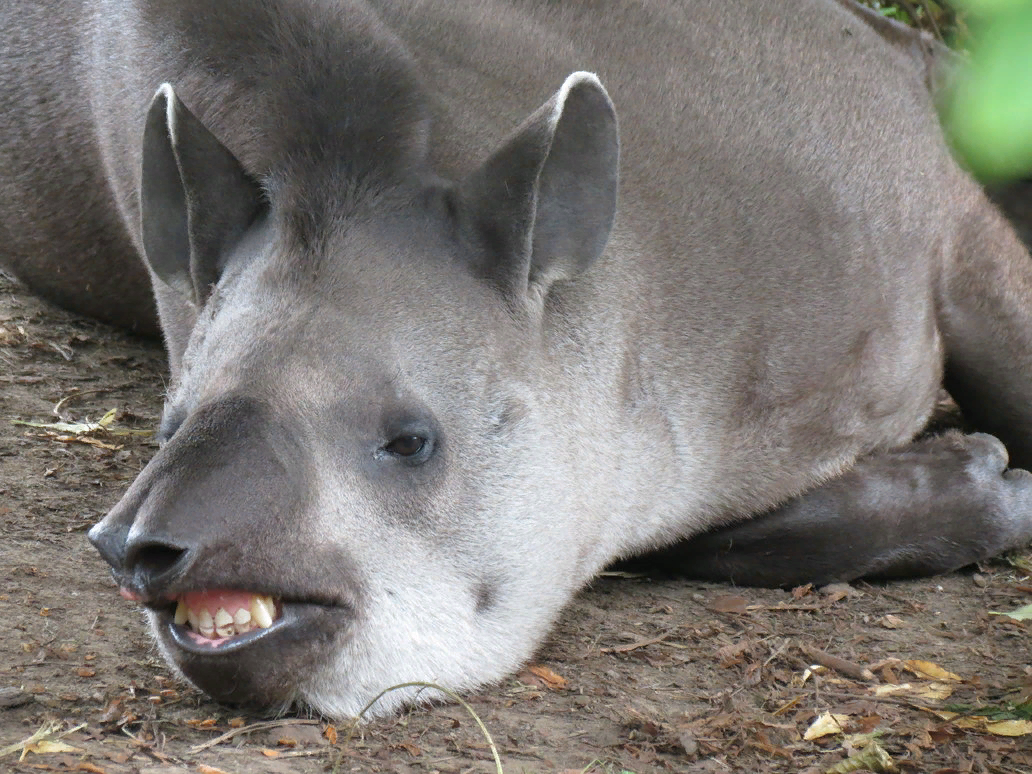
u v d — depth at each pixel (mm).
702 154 11047
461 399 8398
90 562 10219
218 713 7914
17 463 12344
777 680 8938
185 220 9398
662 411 10383
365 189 8594
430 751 7574
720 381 10758
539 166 8523
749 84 11773
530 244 8742
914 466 11781
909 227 12125
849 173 11828
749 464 11094
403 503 8102
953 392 13570
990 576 11664
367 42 9070
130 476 12328
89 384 15062
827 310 11383
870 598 11062
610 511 10055
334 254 8312
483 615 8656
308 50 9141
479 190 8672
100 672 8289
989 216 12977
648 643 9602
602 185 8945
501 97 10328
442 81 10070
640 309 10125
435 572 8320
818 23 12914
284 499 7246
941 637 10016
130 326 16766
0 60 15641
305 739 7621
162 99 9016
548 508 8984
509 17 11195
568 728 8016
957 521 11500
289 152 8773
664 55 11602
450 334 8422
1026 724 7984
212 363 7941
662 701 8516
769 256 11062
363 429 7855
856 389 11719
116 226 14969
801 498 11398
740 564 11383
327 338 7926
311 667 7711
